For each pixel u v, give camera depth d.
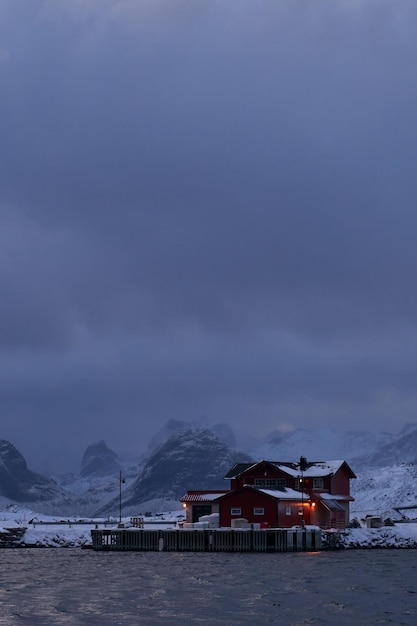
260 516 137.75
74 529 162.88
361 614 71.56
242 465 159.12
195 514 155.12
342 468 152.75
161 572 100.38
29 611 73.19
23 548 149.12
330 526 142.75
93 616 70.81
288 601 78.00
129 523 161.62
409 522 178.50
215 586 87.56
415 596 80.62
